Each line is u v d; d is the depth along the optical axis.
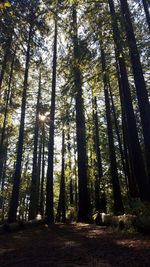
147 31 14.19
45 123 28.62
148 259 5.47
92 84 13.73
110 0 12.62
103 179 21.58
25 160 40.59
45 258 6.56
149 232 8.17
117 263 5.47
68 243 8.28
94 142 24.44
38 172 31.59
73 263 5.74
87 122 20.58
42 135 31.77
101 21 11.94
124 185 24.25
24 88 16.91
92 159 24.97
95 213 15.09
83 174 16.59
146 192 10.48
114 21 11.54
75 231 11.08
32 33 11.11
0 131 24.92
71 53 14.09
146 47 12.96
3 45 11.70
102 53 13.93
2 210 38.19
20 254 7.42
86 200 15.98
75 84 13.65
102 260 5.78
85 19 12.91
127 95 12.02
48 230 12.38
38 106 25.73
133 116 11.70
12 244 9.18
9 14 9.10
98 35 12.13
